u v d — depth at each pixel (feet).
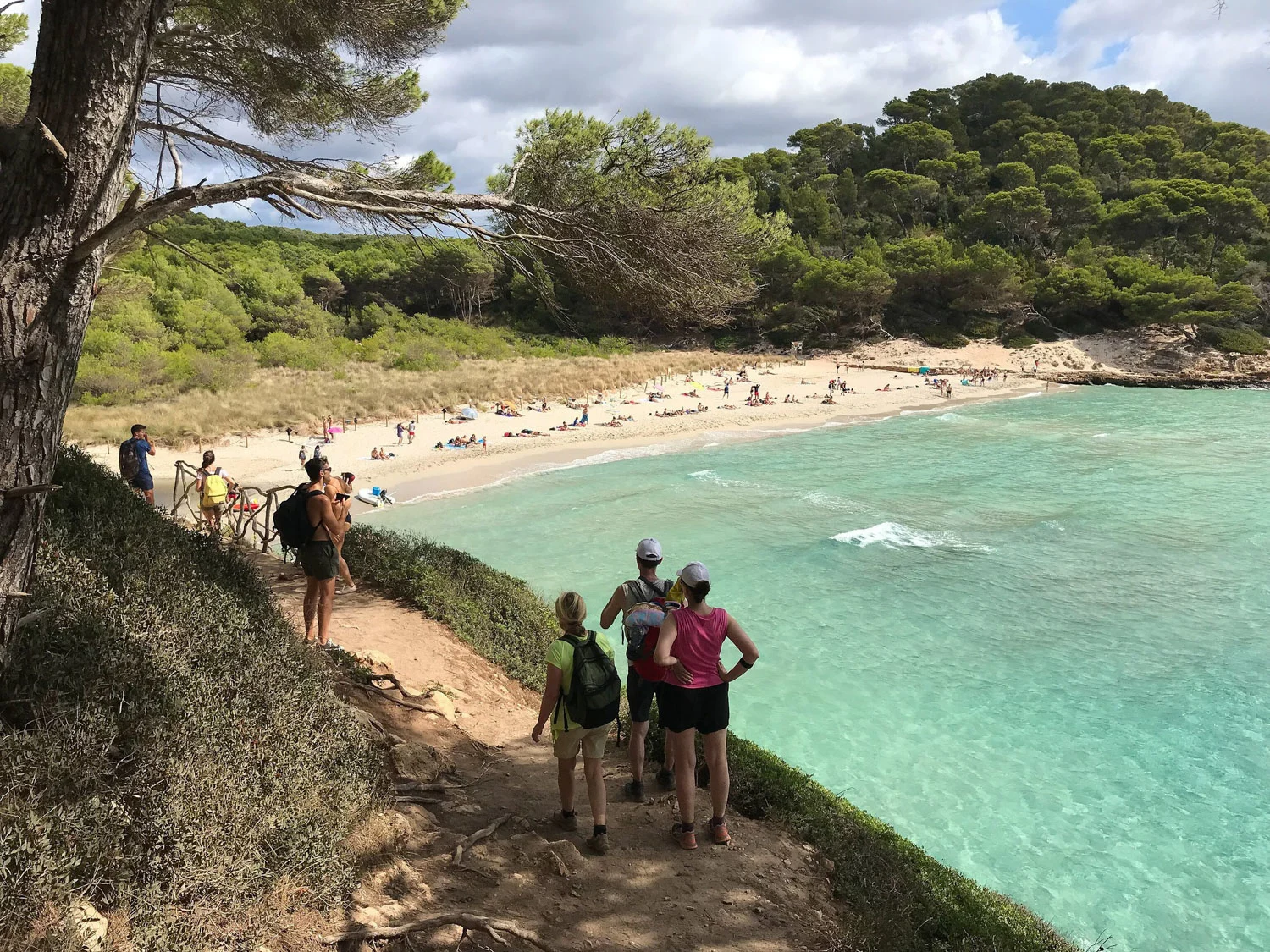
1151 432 158.92
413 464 118.01
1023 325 286.25
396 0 21.88
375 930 11.99
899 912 16.90
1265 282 269.64
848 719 48.21
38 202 10.19
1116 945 31.24
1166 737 46.55
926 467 124.36
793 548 80.74
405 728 21.38
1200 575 74.23
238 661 15.71
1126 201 318.04
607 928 14.21
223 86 21.59
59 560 14.98
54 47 10.17
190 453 108.17
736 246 22.88
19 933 8.60
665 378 220.23
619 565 74.18
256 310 216.13
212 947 10.19
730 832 18.52
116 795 11.07
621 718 25.76
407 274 261.85
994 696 51.31
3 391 10.30
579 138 21.40
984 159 411.95
